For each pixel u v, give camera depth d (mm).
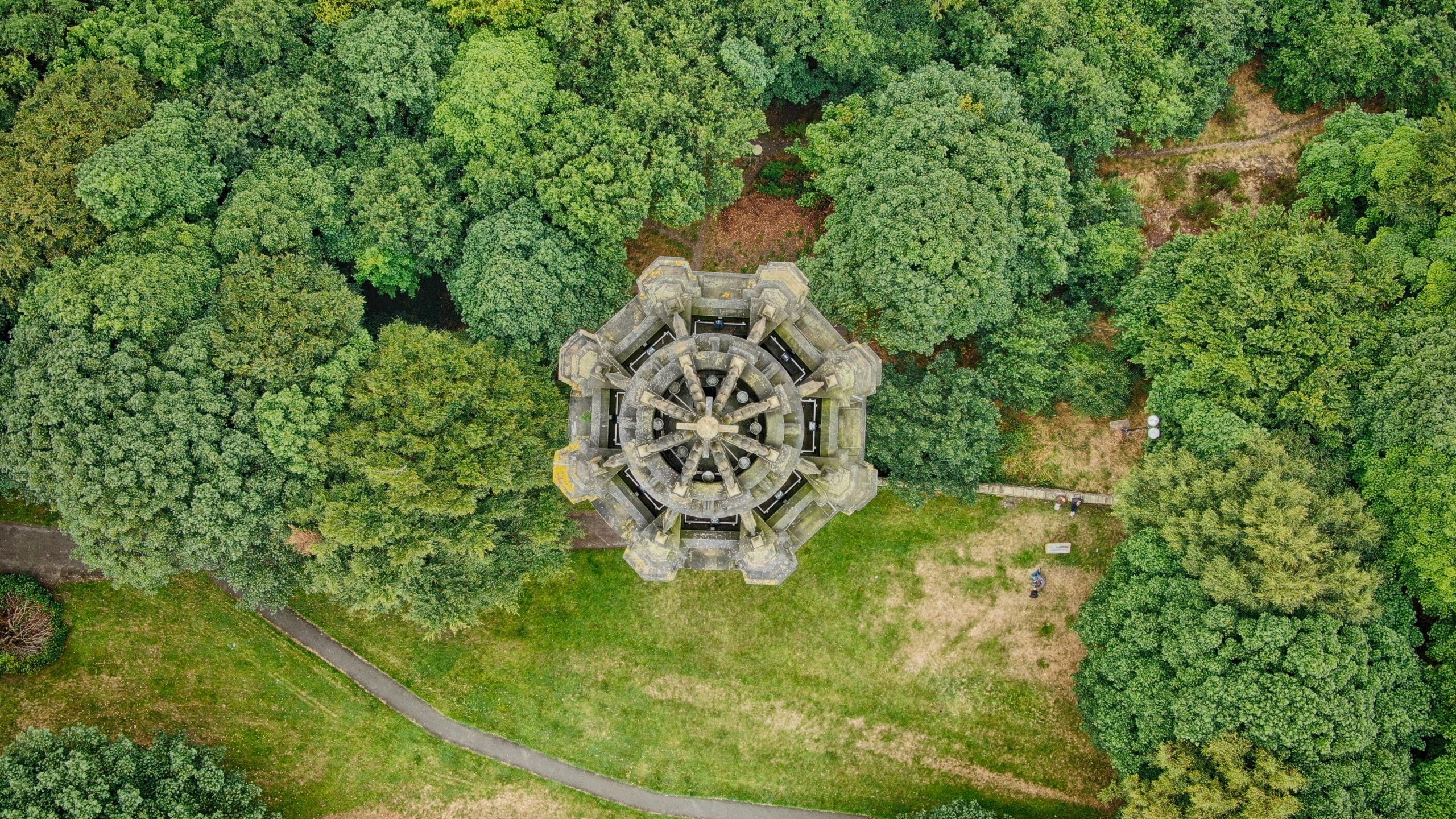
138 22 52812
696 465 43625
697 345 46375
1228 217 56656
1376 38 56938
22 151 50594
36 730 51812
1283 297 51531
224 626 61750
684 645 63031
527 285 52125
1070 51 56906
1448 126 52250
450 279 56469
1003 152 54594
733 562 54688
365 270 54625
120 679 60312
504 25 54406
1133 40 58219
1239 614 50469
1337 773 47500
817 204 64250
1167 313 54219
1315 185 58375
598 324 55531
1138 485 54625
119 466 47594
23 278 51156
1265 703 47844
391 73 53188
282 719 61562
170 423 48188
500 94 51469
